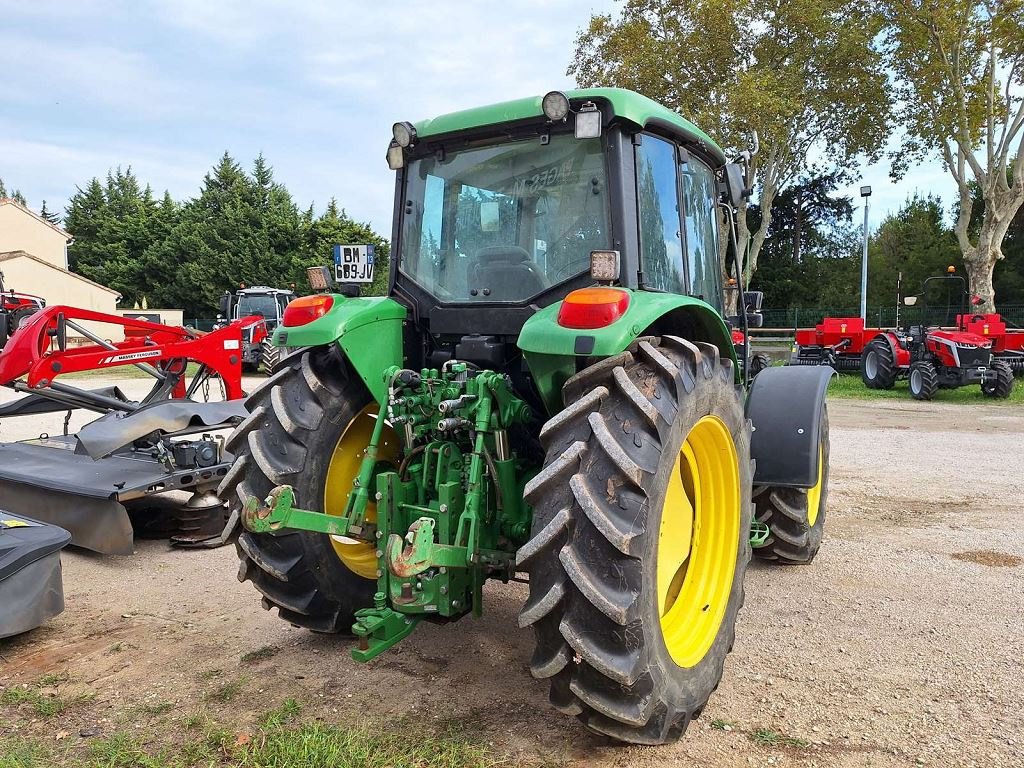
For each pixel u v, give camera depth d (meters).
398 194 3.39
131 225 48.16
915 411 11.98
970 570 4.42
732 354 3.20
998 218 18.98
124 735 2.68
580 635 2.27
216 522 5.11
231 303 18.33
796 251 47.34
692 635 2.83
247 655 3.35
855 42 18.75
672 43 19.52
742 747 2.61
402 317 3.25
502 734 2.68
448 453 2.83
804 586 4.20
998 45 17.53
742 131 19.16
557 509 2.31
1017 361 14.71
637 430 2.36
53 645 3.49
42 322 5.13
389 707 2.88
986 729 2.71
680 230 3.36
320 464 3.11
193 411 5.13
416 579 2.68
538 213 3.03
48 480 4.77
